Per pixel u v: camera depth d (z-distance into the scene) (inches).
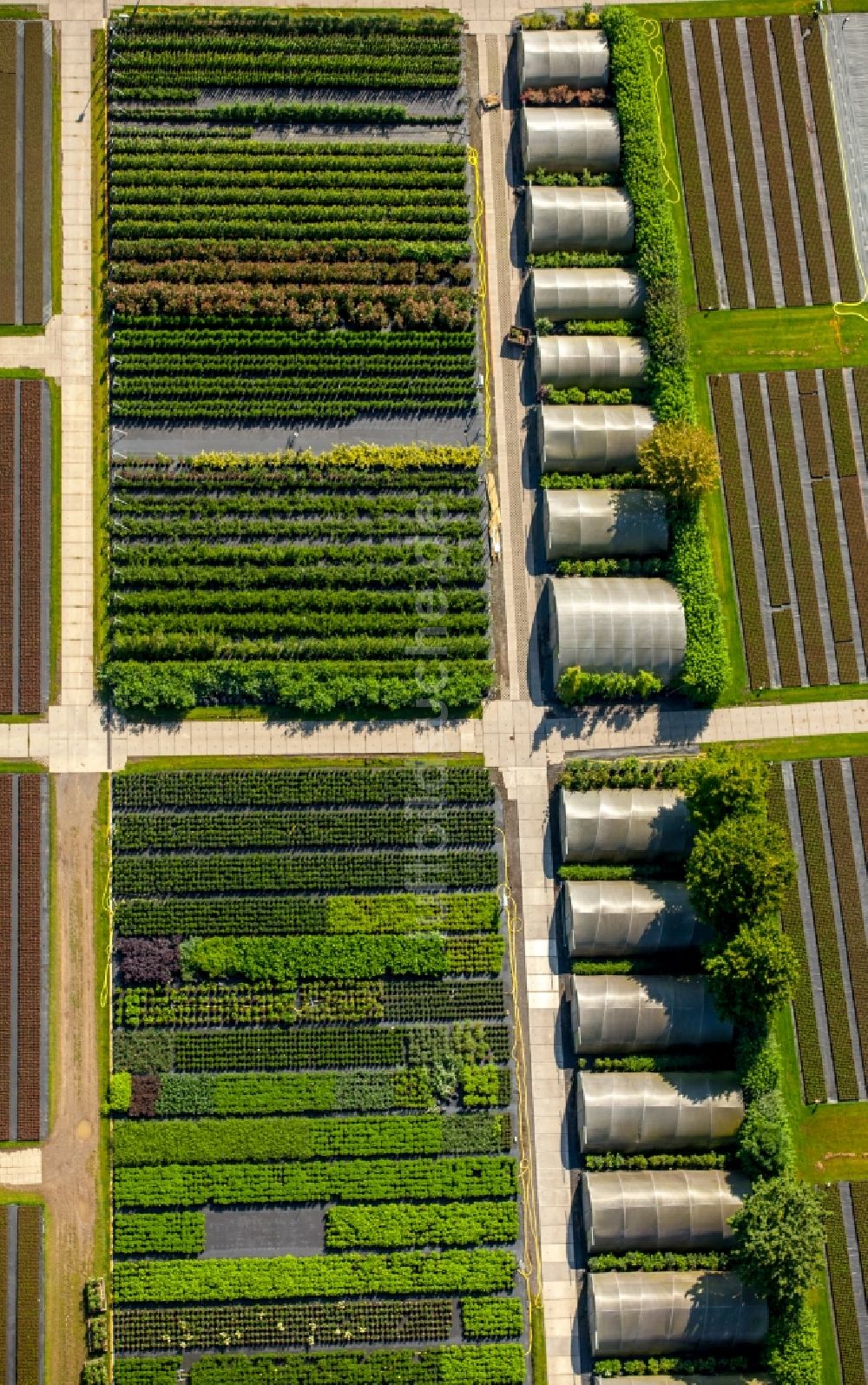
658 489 2957.7
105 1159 2716.5
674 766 2876.5
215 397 2957.7
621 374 2977.4
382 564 2933.1
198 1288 2647.6
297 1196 2691.9
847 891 2896.2
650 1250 2699.3
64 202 2989.7
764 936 2596.0
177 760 2842.0
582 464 2952.8
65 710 2851.9
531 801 2878.9
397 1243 2684.5
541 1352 2682.1
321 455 2945.4
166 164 2994.6
